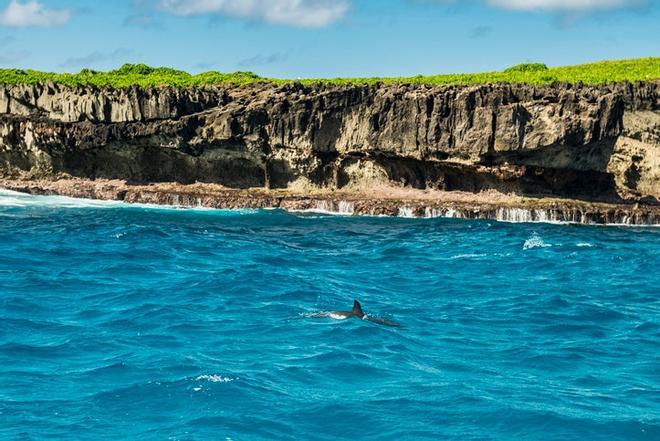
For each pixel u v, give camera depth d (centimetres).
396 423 2192
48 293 3562
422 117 7531
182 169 8119
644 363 2733
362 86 7825
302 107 7862
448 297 3731
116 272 4100
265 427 2152
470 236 5984
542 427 2184
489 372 2609
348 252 5156
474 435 2138
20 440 2048
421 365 2655
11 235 5400
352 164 7950
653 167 7931
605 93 7400
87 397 2316
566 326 3216
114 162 8144
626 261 4881
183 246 5112
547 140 7206
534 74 9600
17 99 8175
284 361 2638
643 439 2133
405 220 7012
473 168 7494
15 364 2572
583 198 7575
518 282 4131
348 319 3142
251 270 4175
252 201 7650
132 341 2833
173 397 2314
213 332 2962
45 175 8238
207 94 8125
